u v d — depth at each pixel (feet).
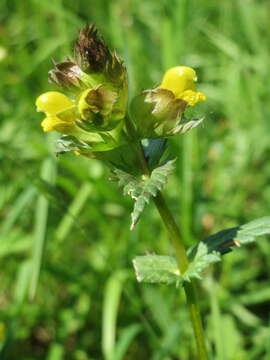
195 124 0.37
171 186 0.75
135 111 0.38
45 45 0.98
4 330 0.60
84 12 1.12
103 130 0.37
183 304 0.62
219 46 0.89
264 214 0.70
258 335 0.60
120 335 0.61
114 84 0.36
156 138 0.38
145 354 0.63
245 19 0.96
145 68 0.91
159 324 0.58
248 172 0.78
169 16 0.83
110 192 0.64
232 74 0.87
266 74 0.85
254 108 0.82
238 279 0.67
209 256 0.39
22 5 1.09
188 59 0.93
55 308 0.67
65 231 0.67
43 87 0.94
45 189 0.57
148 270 0.40
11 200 0.76
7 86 0.93
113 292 0.60
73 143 0.38
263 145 0.78
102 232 0.72
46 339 0.67
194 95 0.38
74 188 0.68
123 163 0.38
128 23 1.01
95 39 0.36
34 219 0.76
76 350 0.63
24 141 0.79
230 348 0.57
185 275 0.39
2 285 0.70
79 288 0.65
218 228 0.70
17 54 0.99
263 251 0.67
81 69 0.36
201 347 0.41
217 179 0.75
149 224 0.69
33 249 0.60
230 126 0.82
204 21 1.01
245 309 0.61
